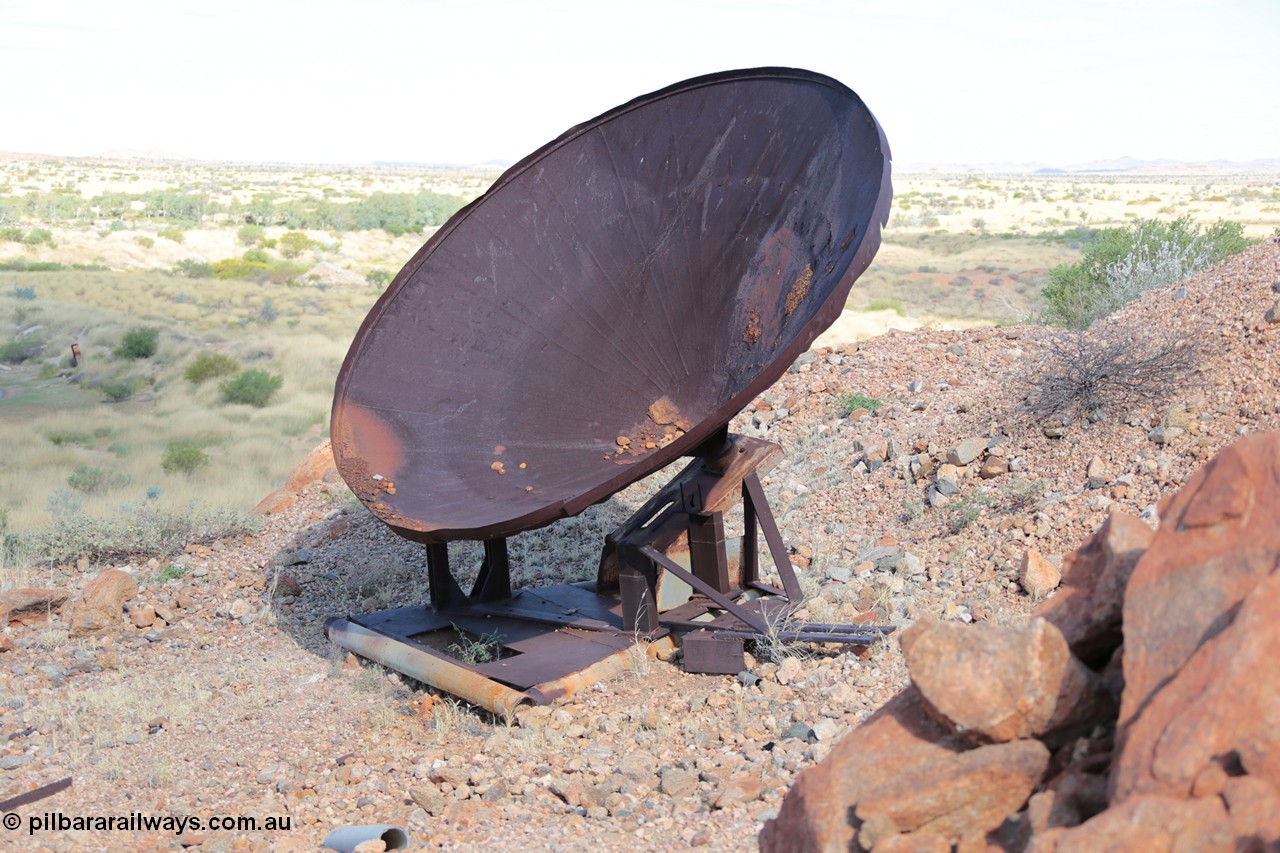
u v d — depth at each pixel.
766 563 8.82
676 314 7.64
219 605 9.60
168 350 37.69
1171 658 2.98
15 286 51.78
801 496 10.41
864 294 55.78
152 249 76.88
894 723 3.63
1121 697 3.18
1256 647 2.69
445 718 6.80
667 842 4.90
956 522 8.73
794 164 7.18
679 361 7.57
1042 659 3.21
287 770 6.32
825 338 34.22
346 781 6.12
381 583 9.84
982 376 11.76
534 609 8.20
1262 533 3.00
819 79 7.23
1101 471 8.49
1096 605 3.44
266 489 17.75
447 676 7.04
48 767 6.54
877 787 3.33
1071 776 3.08
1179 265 14.16
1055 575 7.45
